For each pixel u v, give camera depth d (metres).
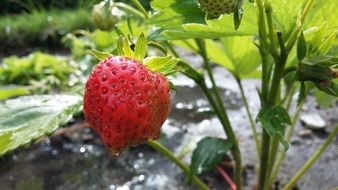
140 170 0.38
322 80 0.19
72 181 0.38
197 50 0.28
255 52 0.29
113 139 0.17
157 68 0.18
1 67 0.55
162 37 0.22
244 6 0.21
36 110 0.22
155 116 0.17
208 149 0.26
